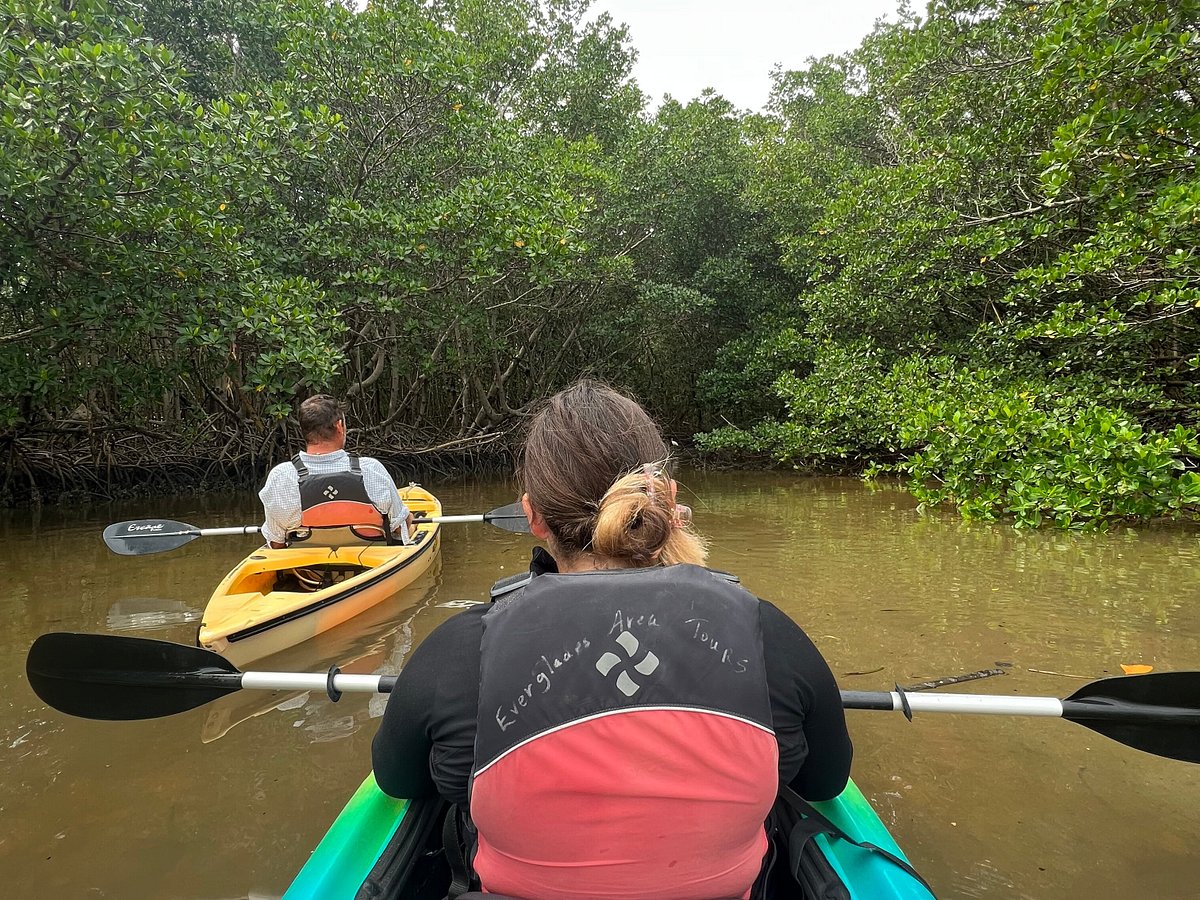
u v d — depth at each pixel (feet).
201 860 6.06
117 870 5.93
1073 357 22.07
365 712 8.79
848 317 32.32
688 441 55.62
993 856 6.03
